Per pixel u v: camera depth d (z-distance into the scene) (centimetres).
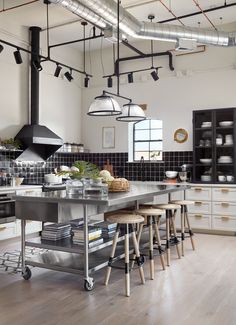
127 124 733
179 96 680
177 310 282
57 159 712
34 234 571
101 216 589
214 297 309
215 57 648
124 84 738
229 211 579
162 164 695
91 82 776
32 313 276
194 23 626
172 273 378
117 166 744
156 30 515
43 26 629
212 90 649
